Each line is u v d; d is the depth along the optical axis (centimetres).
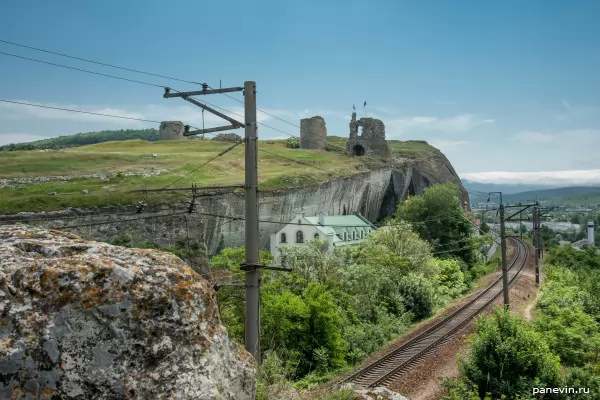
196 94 1226
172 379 518
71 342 485
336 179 6250
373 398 930
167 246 3111
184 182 4612
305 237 5034
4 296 476
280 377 1036
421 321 3094
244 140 1233
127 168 5338
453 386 1691
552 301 3231
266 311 2156
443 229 5881
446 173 10494
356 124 8619
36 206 3177
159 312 538
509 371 1667
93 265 518
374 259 3928
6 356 453
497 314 1834
